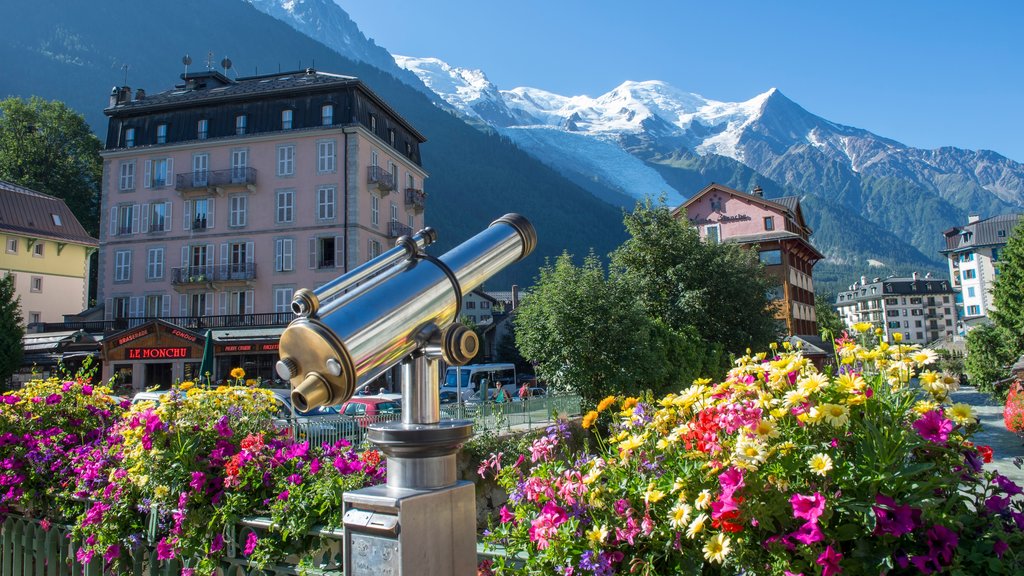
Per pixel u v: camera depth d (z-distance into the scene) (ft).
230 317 141.59
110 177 153.89
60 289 170.60
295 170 144.05
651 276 93.86
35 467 15.70
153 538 12.64
